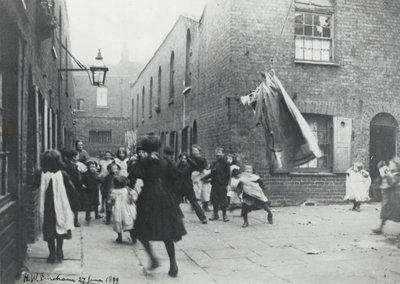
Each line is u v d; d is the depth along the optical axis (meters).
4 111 5.41
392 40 15.30
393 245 8.08
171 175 6.16
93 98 45.50
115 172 10.73
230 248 7.92
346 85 14.84
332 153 14.70
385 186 9.16
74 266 6.41
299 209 13.41
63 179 6.75
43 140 9.07
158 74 27.58
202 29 17.03
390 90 15.20
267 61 14.16
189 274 6.11
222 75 14.49
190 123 18.64
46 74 9.92
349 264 6.66
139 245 8.08
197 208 10.70
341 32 14.94
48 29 8.23
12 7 5.23
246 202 10.27
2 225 4.74
